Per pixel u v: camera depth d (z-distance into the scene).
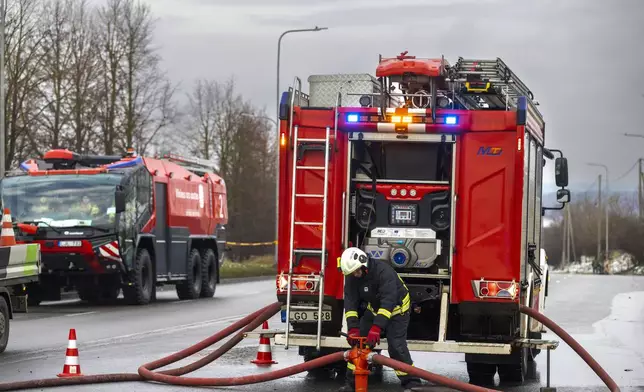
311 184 13.43
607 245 102.25
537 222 15.30
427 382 13.65
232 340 13.59
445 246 13.60
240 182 69.62
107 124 47.94
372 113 13.31
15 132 43.03
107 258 26.95
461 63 14.33
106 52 48.34
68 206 27.14
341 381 13.88
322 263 13.17
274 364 15.63
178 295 32.28
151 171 29.30
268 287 40.28
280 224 13.55
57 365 15.01
